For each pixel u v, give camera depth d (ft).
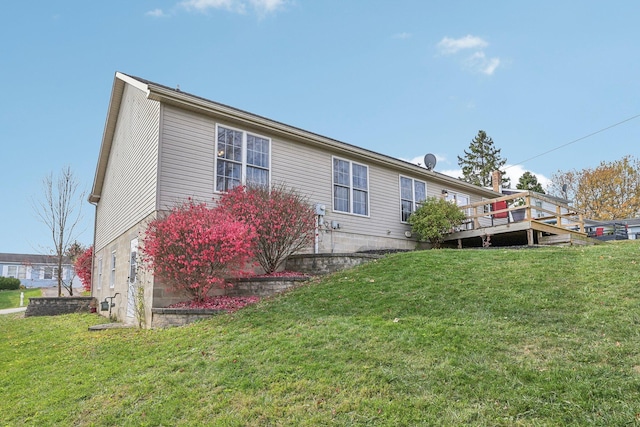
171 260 25.58
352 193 42.73
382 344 15.24
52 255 69.62
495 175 76.54
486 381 11.76
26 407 15.15
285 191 33.99
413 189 50.08
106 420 13.32
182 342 19.80
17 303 77.25
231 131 34.06
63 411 14.37
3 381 18.61
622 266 21.11
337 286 24.44
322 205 39.45
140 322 28.40
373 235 43.98
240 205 29.99
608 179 113.50
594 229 70.38
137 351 20.08
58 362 20.66
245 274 28.30
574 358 12.45
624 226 63.62
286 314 20.86
